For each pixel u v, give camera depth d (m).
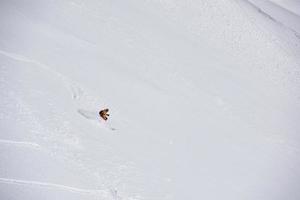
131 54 30.75
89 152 17.58
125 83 25.88
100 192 15.75
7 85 18.69
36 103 18.55
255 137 29.67
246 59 43.53
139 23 37.53
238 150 26.06
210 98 31.66
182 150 22.16
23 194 13.86
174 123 24.83
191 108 28.27
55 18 28.69
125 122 21.56
